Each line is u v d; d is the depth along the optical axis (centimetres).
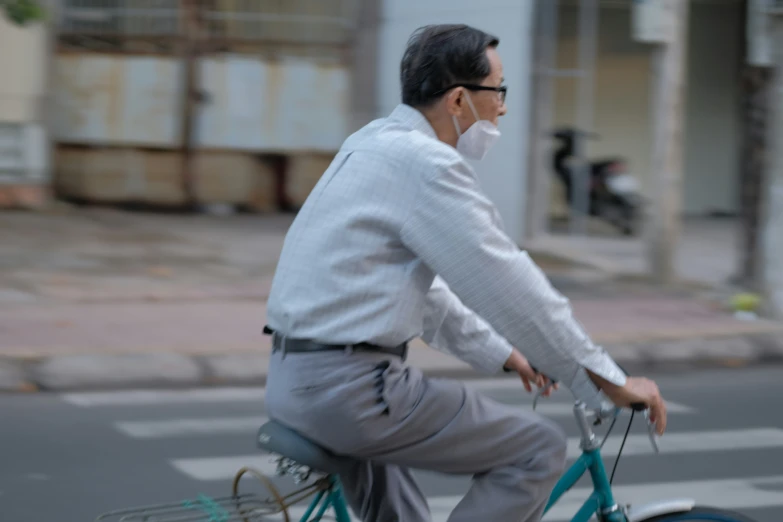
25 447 578
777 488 530
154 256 1184
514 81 1331
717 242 1486
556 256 1283
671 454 586
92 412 658
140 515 267
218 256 1200
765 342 876
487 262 265
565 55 1420
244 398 705
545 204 1373
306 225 278
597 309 980
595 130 1524
